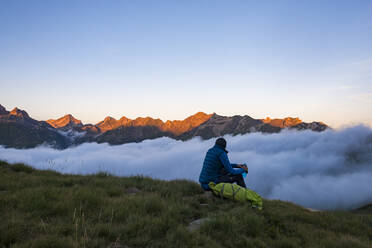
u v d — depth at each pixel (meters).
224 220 4.64
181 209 5.52
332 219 6.93
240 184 7.14
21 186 6.68
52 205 4.82
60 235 3.58
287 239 4.52
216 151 6.98
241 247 3.98
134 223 4.19
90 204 5.25
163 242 3.70
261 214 5.84
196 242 3.69
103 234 3.85
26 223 3.90
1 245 3.24
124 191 7.56
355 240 5.15
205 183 7.10
